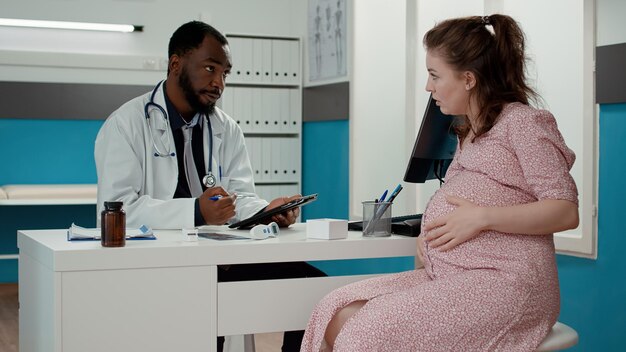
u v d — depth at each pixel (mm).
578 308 2822
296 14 5215
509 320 1393
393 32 3975
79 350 1452
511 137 1436
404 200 3816
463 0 3387
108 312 1469
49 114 4859
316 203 4938
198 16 5133
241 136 2545
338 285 1682
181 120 2295
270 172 5000
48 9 4816
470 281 1407
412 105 3695
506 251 1432
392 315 1365
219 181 2385
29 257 1713
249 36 5043
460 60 1483
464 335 1377
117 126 2197
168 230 1943
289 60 5027
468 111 1535
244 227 1975
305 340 1505
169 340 1522
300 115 5062
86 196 4516
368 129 4270
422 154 1850
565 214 1383
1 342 3461
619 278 2639
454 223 1450
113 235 1493
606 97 2662
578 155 2867
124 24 4980
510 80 1504
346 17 4438
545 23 2990
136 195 2148
